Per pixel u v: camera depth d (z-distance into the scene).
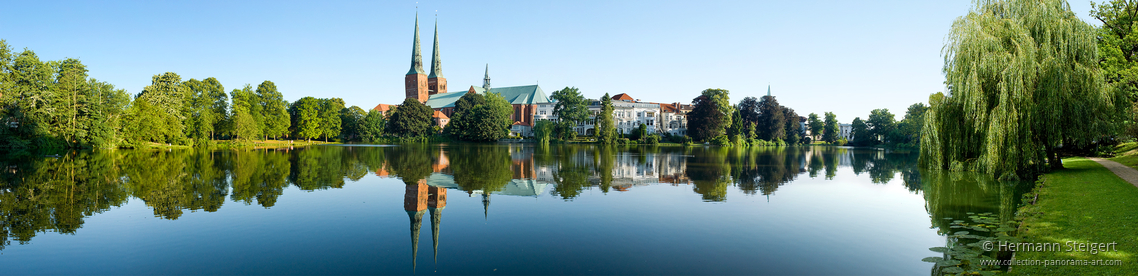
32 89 57.28
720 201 21.84
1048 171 27.08
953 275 11.21
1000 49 24.30
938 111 27.84
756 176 33.78
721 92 134.88
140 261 12.55
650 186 27.47
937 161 27.36
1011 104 24.02
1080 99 24.42
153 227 16.14
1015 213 17.81
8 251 13.30
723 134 120.81
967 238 14.46
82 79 63.94
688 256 13.11
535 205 20.56
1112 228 13.30
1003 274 10.97
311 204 20.83
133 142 68.12
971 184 26.00
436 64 178.25
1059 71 23.84
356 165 41.75
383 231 15.80
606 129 108.00
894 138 116.00
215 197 22.61
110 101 67.75
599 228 16.25
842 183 29.38
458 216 18.17
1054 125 24.59
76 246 13.88
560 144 107.88
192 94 83.62
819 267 12.20
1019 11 25.55
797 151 84.69
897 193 24.55
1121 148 42.72
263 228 16.16
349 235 15.27
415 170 37.50
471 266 12.25
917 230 15.94
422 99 175.50
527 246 14.04
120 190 24.78
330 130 111.94
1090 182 22.00
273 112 100.56
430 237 15.02
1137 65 26.70
